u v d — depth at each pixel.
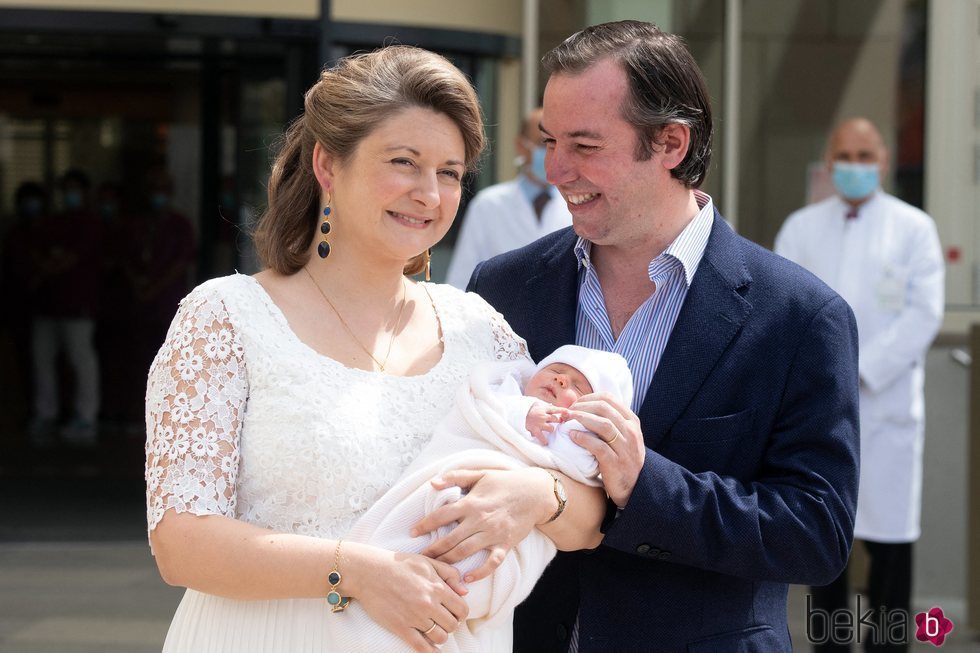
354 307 2.75
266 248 2.79
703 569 2.83
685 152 2.86
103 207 11.91
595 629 2.84
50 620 6.29
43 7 7.94
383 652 2.44
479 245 6.70
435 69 2.64
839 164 6.16
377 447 2.59
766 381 2.84
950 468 7.19
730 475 2.84
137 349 12.14
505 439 2.66
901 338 5.96
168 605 6.58
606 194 2.83
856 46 7.96
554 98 2.84
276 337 2.61
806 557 2.73
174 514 2.46
